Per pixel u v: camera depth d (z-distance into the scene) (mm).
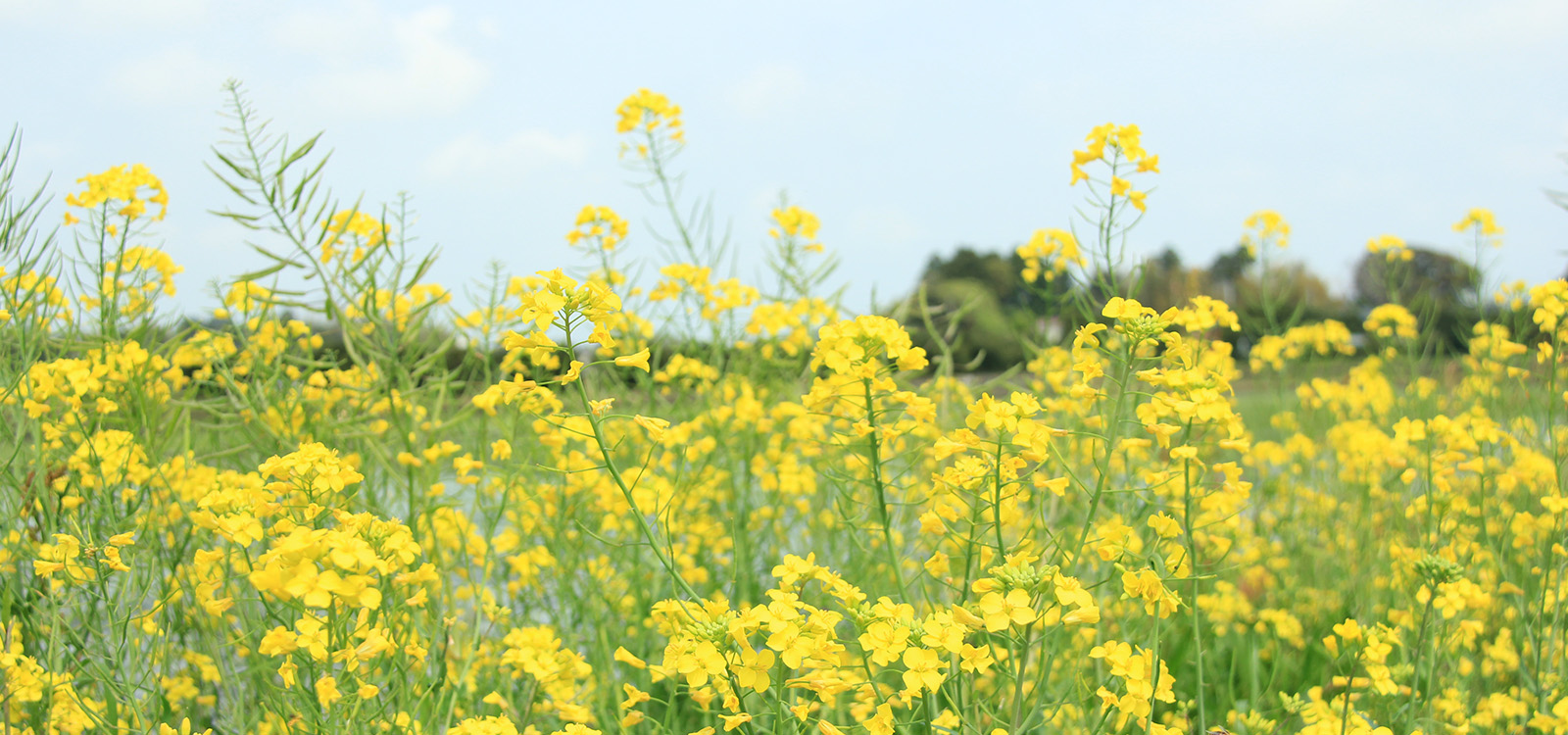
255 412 3463
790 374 5441
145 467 3146
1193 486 2627
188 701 3059
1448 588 2645
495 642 3199
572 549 3768
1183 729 2779
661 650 3672
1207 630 3926
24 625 2889
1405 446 4113
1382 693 2543
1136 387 3209
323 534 1712
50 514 2951
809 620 1845
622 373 5035
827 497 4656
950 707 2426
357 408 3801
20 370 3123
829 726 1911
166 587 3045
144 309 3707
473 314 4422
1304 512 4938
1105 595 3170
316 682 2109
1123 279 3051
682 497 3887
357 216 4066
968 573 2314
